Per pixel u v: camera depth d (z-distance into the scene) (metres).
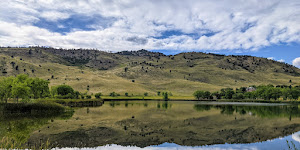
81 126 35.78
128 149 22.48
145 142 25.64
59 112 56.06
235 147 24.05
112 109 71.50
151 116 51.38
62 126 35.34
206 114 57.19
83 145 23.83
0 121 39.34
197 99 163.62
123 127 35.56
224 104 109.94
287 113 62.06
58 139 26.25
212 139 27.83
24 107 50.25
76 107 78.38
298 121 45.12
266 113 61.62
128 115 53.16
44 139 26.05
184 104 108.25
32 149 21.38
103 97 158.00
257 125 39.59
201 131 33.06
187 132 32.12
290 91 137.50
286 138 28.95
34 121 40.12
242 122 42.97
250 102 133.62
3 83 60.47
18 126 34.56
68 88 115.00
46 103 56.44
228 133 31.81
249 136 30.02
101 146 23.58
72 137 27.50
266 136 30.08
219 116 52.78
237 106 93.19
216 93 183.38
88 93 179.88
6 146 18.64
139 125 37.78
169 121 43.12
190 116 52.22
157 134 30.44
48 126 35.09
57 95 105.88
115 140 26.42
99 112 60.06
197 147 23.77
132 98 161.25
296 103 120.69
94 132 30.97
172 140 26.89
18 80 70.56
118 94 181.25
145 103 115.19
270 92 141.88
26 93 61.28
